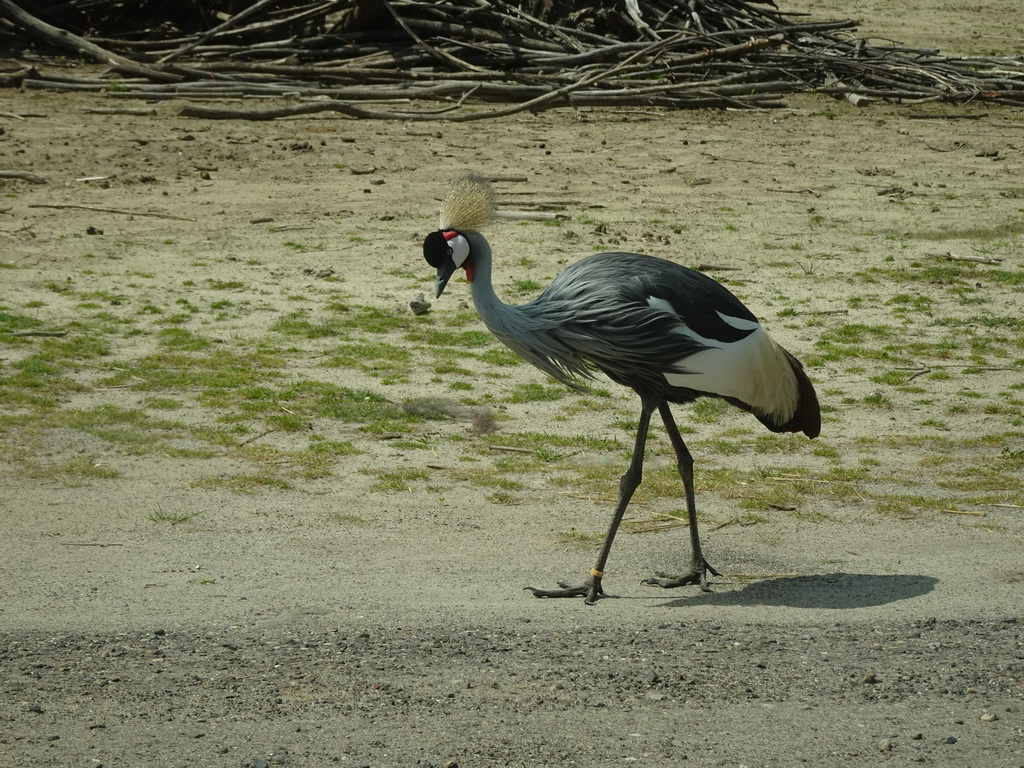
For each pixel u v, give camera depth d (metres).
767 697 7.80
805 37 40.00
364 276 19.72
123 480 11.74
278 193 24.62
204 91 33.25
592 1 39.72
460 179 9.80
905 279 20.23
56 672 7.90
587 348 9.48
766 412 9.95
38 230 21.23
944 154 30.42
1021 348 17.08
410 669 8.09
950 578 10.03
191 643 8.42
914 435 13.79
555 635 8.77
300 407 14.09
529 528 11.00
